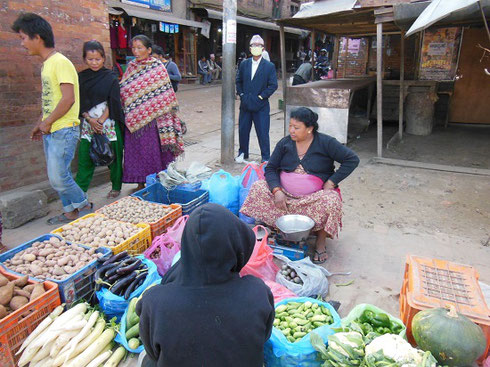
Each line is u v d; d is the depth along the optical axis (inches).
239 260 55.8
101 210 141.1
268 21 945.5
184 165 237.8
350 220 165.6
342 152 131.3
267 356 84.9
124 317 94.4
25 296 90.1
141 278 102.4
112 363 87.4
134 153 177.3
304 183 135.0
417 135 324.8
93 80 160.7
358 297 114.1
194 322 52.7
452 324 75.7
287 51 1079.6
